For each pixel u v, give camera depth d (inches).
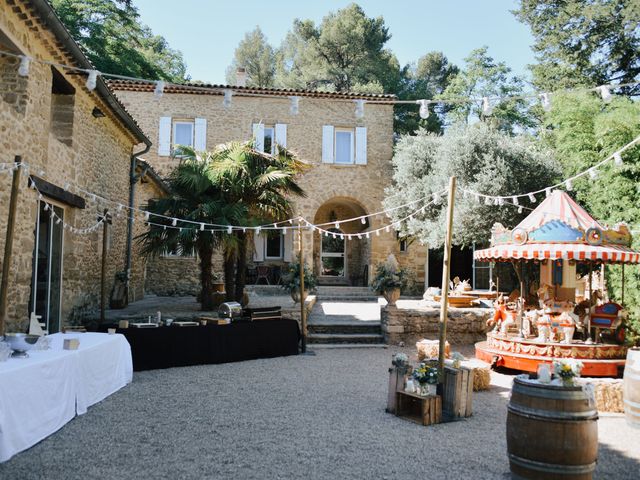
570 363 169.0
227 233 394.6
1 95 265.6
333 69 975.6
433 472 153.9
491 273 639.8
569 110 426.3
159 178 585.3
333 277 733.9
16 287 263.7
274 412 215.8
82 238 373.7
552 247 298.7
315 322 438.0
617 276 370.0
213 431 188.9
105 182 425.7
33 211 280.4
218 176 412.8
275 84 1179.3
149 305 494.0
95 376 224.7
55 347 211.2
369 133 689.6
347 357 355.6
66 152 332.8
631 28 606.5
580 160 422.6
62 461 156.2
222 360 328.8
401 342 406.0
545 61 693.9
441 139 622.2
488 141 556.1
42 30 269.7
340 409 222.4
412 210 605.0
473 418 214.4
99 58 726.5
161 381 271.9
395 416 212.4
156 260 650.8
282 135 666.2
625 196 371.6
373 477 149.4
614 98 401.4
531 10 702.5
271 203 434.0
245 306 469.7
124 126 436.5
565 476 141.7
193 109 658.2
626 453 175.2
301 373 299.3
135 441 176.2
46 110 295.7
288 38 1216.2
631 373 207.0
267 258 723.4
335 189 677.3
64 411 191.6
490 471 155.6
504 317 331.9
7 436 153.7
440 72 1038.4
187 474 148.9
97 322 362.6
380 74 958.4
